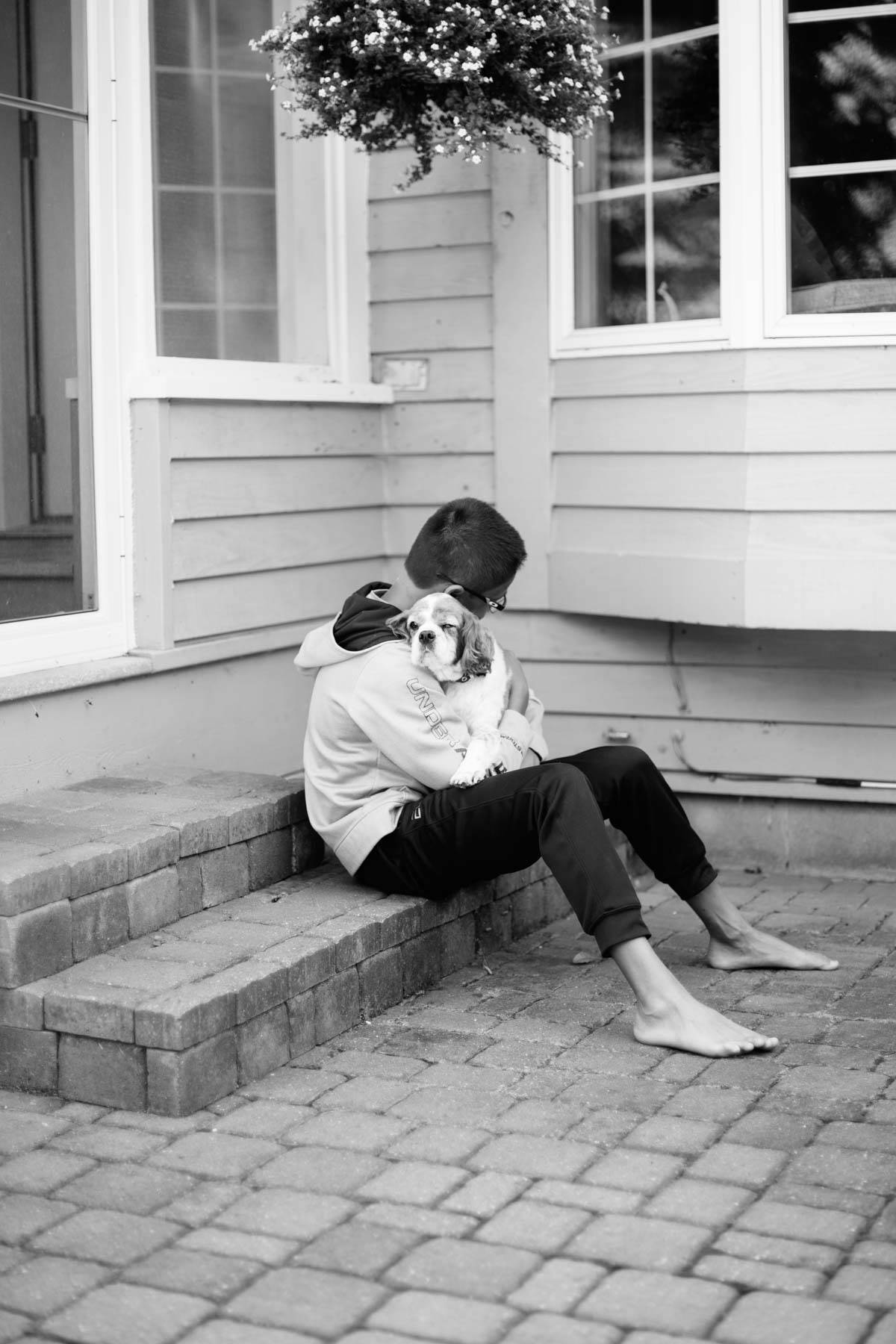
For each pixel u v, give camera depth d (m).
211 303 5.05
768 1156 2.87
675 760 5.36
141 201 4.59
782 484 4.69
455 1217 2.64
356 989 3.61
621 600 5.08
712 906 4.04
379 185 5.53
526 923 4.46
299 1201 2.71
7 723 4.07
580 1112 3.08
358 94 4.45
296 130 5.30
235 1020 3.20
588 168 5.16
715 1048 3.36
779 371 4.66
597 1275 2.45
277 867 4.06
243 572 4.93
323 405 5.28
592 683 5.44
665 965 4.11
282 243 5.31
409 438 5.59
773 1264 2.47
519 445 5.35
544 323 5.25
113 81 4.48
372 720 3.76
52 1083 3.18
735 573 4.74
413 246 5.49
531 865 4.20
